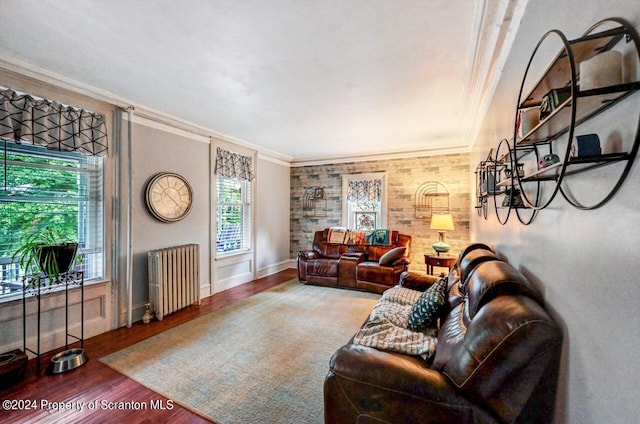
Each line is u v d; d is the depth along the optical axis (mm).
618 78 709
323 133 4238
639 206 646
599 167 806
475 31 1838
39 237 2395
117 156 3012
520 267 1602
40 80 2408
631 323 672
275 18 1731
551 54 1147
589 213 862
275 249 5781
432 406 1125
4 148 2318
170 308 3320
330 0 1582
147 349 2527
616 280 729
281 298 4035
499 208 2232
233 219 4770
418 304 2008
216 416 1714
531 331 1006
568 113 878
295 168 6258
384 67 2318
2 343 2240
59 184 2650
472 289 1550
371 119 3609
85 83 2605
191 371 2184
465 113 3340
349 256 4707
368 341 1716
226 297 4078
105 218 2916
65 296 2605
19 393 1921
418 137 4434
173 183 3588
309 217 6117
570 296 979
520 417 1104
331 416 1283
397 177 5344
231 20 1749
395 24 1791
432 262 4316
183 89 2734
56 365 2162
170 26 1805
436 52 2102
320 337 2770
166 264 3281
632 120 672
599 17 803
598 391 807
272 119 3609
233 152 4617
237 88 2715
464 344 1186
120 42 1979
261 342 2664
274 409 1774
